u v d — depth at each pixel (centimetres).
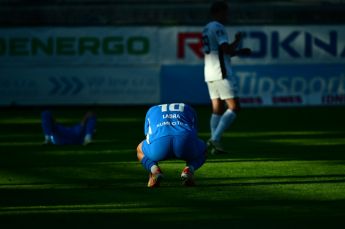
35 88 6462
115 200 2592
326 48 6397
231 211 2377
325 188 2788
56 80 6462
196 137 2745
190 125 2759
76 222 2241
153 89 6438
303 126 5128
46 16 6700
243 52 3975
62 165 3506
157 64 6419
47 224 2216
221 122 3844
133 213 2366
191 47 6406
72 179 3095
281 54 6397
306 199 2567
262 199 2578
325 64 6406
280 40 6388
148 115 2789
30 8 6706
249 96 6419
